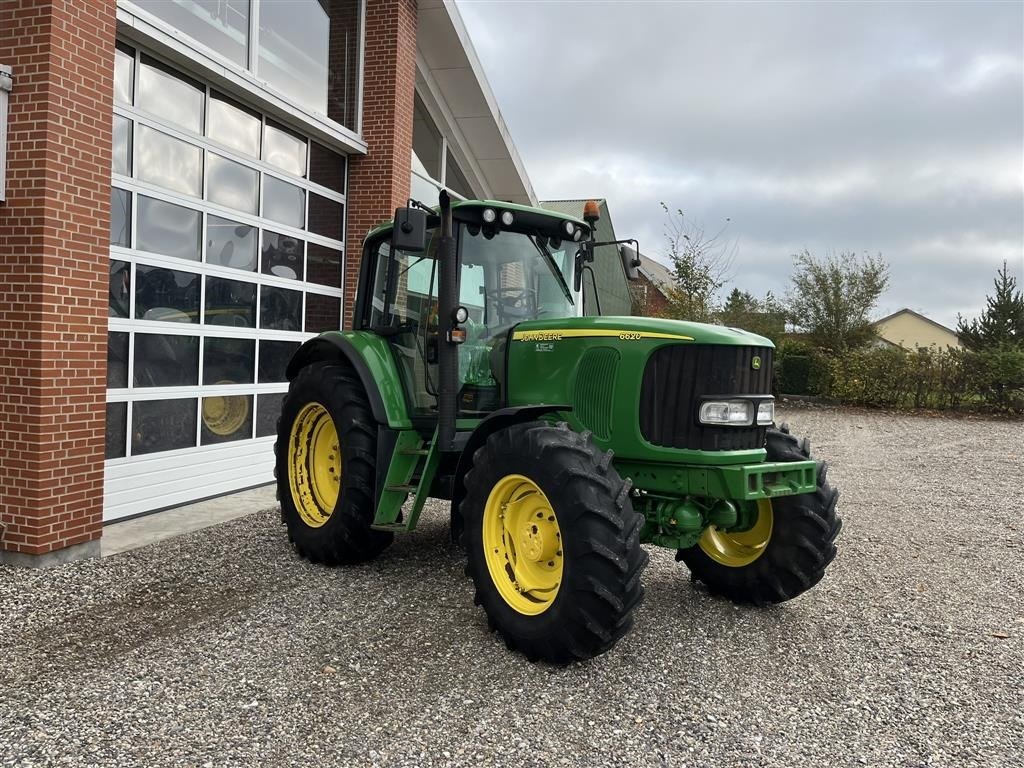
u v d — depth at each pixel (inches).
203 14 269.6
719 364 144.1
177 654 139.3
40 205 181.2
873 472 388.8
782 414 705.0
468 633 152.5
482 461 148.6
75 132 187.6
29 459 184.1
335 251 357.4
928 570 211.9
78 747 106.7
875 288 965.2
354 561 196.5
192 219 265.7
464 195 515.8
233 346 289.7
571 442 138.1
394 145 361.1
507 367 168.6
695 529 152.8
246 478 299.7
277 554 207.0
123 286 237.9
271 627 153.4
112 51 198.2
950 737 117.1
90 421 195.8
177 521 243.4
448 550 214.5
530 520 145.0
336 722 115.6
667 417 146.3
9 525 187.2
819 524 163.3
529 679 132.3
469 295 177.8
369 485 189.3
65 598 168.2
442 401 165.9
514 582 145.9
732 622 165.3
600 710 122.0
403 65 367.6
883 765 108.5
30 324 182.2
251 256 298.7
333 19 355.3
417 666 136.5
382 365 191.0
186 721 114.7
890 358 750.5
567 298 191.8
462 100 458.0
